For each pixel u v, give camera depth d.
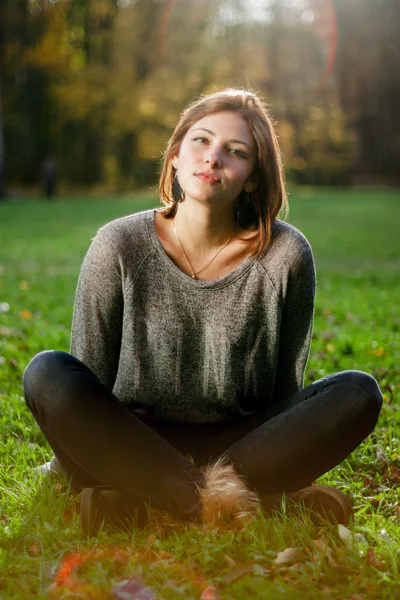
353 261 14.58
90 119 45.44
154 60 42.34
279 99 48.00
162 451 2.85
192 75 42.31
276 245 3.14
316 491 2.96
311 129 50.38
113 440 2.83
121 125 43.88
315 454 2.93
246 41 44.16
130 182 48.38
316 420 2.92
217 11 42.81
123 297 3.15
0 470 3.65
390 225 23.28
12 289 10.21
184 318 3.11
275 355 3.19
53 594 2.47
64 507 3.17
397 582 2.55
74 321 3.23
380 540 2.88
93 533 2.88
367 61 54.94
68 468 3.10
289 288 3.15
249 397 3.22
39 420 2.98
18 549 2.85
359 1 53.75
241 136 3.04
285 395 3.40
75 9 39.91
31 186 47.97
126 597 2.45
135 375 3.17
